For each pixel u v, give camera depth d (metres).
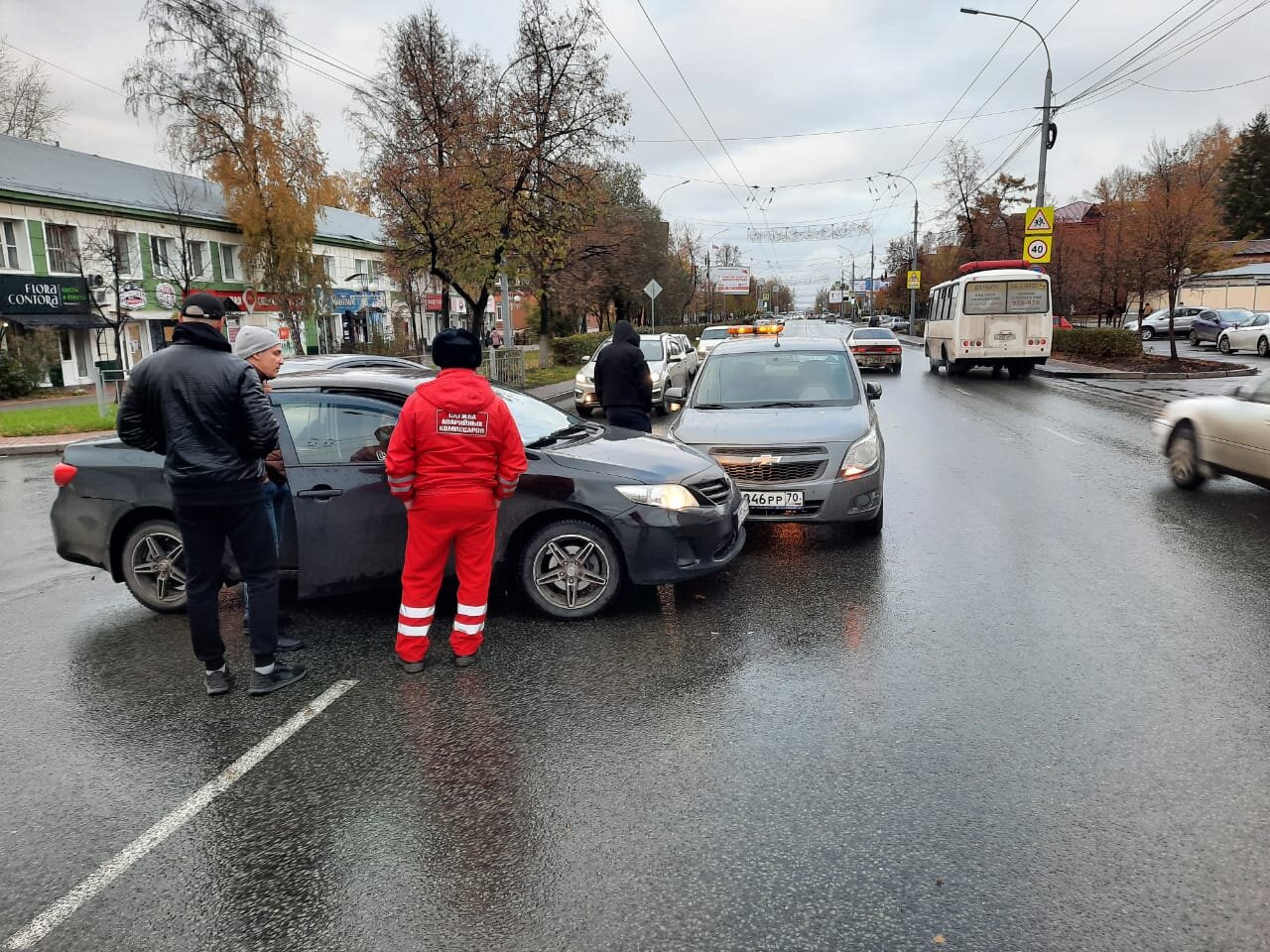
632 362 8.22
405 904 2.69
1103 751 3.48
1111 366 23.75
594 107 19.97
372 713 4.04
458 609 4.51
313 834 3.09
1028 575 5.86
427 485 4.32
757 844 2.93
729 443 6.56
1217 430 8.03
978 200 44.19
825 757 3.50
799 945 2.45
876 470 6.52
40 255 28.19
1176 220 21.53
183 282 32.72
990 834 2.95
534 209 20.16
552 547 5.14
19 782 3.51
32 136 40.72
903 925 2.52
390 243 23.58
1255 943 2.41
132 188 33.59
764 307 110.31
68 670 4.68
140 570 5.45
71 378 29.27
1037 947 2.41
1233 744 3.51
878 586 5.70
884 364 25.23
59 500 5.42
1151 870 2.73
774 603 5.41
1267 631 4.75
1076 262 31.78
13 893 2.81
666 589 5.75
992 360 22.36
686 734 3.73
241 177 32.84
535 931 2.55
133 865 2.94
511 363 21.58
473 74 20.03
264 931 2.59
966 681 4.18
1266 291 46.69
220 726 3.96
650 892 2.71
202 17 29.88
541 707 4.04
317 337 40.12
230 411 4.01
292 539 4.94
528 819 3.13
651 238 47.44
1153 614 5.05
